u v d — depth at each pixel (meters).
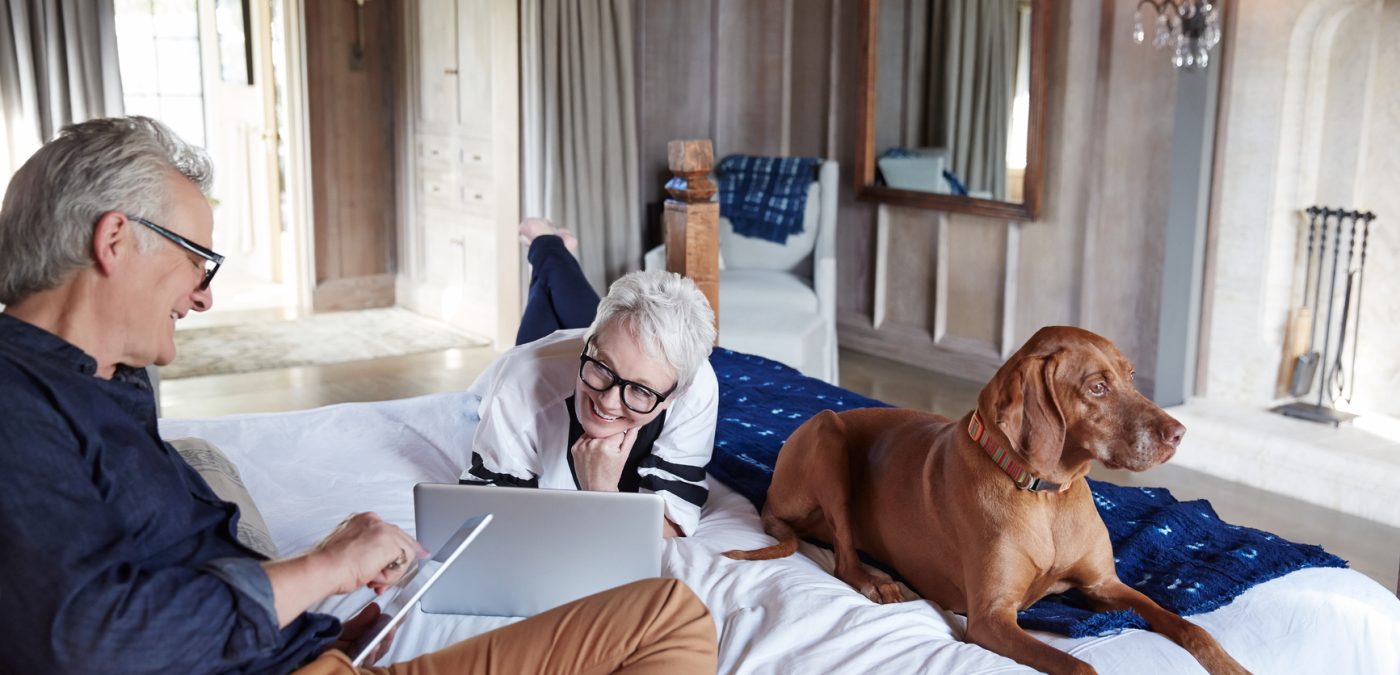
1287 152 4.03
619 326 1.83
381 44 6.28
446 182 6.00
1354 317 4.12
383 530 1.35
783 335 4.29
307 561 1.27
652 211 5.88
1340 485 3.62
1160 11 3.85
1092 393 1.60
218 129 6.74
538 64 5.21
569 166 5.34
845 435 2.00
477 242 5.82
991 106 4.89
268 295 6.60
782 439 2.49
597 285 5.53
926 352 5.41
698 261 3.34
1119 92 4.43
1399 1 3.81
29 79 4.45
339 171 6.27
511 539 1.66
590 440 1.93
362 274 6.47
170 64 6.53
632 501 1.64
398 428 2.59
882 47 5.34
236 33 6.66
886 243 5.55
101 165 1.24
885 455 1.93
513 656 1.38
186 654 1.14
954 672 1.54
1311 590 1.88
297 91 6.02
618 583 1.68
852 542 1.93
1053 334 1.65
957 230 5.21
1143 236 4.42
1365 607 1.89
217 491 1.85
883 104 5.39
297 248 6.22
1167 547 2.00
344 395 4.72
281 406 4.54
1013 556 1.66
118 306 1.27
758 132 5.93
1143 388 4.46
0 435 1.12
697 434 2.06
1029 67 4.70
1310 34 3.92
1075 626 1.66
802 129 5.86
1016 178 4.84
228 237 6.96
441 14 5.83
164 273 1.29
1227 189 4.16
